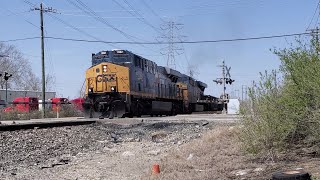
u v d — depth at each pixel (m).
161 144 19.81
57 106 45.97
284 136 11.20
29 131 21.58
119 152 17.53
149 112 36.38
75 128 24.72
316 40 11.07
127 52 32.34
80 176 12.20
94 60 33.12
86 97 32.38
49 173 12.64
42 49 46.56
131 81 31.70
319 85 9.77
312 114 10.66
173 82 45.88
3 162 14.35
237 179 9.02
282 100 11.09
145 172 12.13
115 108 31.36
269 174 9.09
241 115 12.28
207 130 22.73
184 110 48.25
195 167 11.17
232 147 13.39
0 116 39.09
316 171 8.55
